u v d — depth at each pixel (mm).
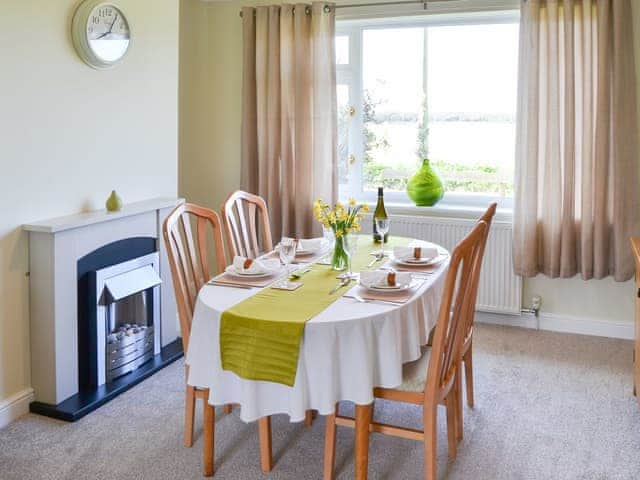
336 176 4664
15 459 2680
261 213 3586
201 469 2627
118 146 3588
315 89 4609
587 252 4125
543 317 4465
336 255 2930
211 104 5082
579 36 4039
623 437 2902
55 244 3000
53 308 3039
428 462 2361
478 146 4723
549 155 4137
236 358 2260
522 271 4289
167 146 4016
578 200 4184
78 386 3252
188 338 2686
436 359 2311
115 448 2787
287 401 2238
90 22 3236
